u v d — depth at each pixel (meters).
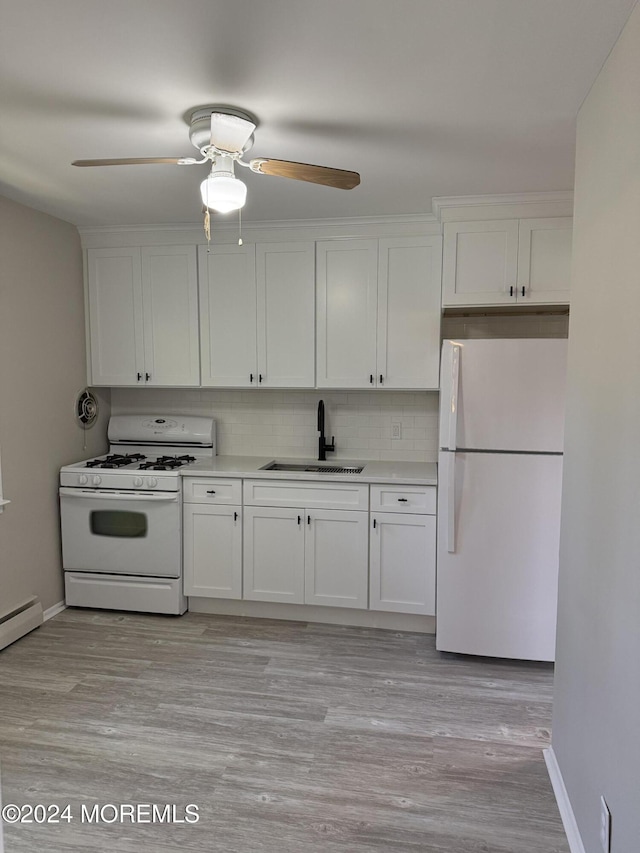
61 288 3.53
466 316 3.60
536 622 2.87
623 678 1.42
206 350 3.66
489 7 1.43
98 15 1.46
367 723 2.43
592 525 1.70
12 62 1.69
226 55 1.65
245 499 3.40
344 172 1.99
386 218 3.32
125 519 3.48
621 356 1.46
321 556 3.35
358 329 3.46
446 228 3.10
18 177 2.70
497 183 2.76
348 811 1.94
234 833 1.84
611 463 1.54
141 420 4.01
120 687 2.69
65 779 2.08
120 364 3.77
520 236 3.04
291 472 3.36
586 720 1.73
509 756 2.23
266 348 3.59
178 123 2.11
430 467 3.59
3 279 3.05
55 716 2.46
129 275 3.70
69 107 1.98
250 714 2.48
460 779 2.10
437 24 1.50
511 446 2.82
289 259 3.51
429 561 3.22
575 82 1.78
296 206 3.13
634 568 1.35
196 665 2.91
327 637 3.25
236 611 3.55
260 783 2.07
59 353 3.53
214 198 2.05
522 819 1.92
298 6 1.43
